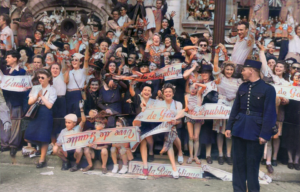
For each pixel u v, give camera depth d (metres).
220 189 4.11
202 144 4.95
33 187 3.90
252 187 3.67
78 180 4.24
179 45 5.32
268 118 3.54
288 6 5.71
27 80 4.96
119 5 6.42
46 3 9.69
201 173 4.55
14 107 4.97
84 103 4.86
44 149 4.78
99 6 9.63
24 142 5.18
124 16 6.38
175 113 4.60
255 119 3.63
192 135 4.71
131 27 6.12
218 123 4.66
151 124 4.70
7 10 6.41
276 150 4.78
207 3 9.64
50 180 4.19
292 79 4.78
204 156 4.94
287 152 4.78
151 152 4.75
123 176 4.48
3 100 4.98
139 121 4.73
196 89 4.66
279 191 4.16
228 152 4.72
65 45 5.47
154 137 4.78
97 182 4.20
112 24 6.35
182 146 5.02
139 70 5.08
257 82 3.69
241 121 3.70
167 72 4.89
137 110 4.91
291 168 4.68
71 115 4.67
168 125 4.55
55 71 4.92
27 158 4.91
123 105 4.96
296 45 5.40
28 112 4.72
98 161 4.77
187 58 5.12
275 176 4.56
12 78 4.97
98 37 6.28
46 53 5.33
